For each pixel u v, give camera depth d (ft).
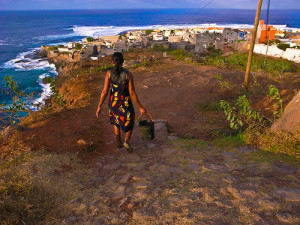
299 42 228.22
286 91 27.40
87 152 16.11
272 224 6.94
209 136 22.29
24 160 13.71
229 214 7.72
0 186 10.21
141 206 9.12
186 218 7.80
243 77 54.80
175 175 12.04
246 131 18.31
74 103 36.52
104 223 8.28
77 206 9.61
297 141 13.53
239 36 288.51
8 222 8.45
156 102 36.37
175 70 62.75
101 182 11.98
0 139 17.70
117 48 255.91
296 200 7.99
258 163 11.96
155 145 18.40
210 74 57.82
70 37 496.64
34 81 176.55
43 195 10.32
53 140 16.56
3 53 315.99
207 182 10.51
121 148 17.34
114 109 14.05
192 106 34.32
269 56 161.27
